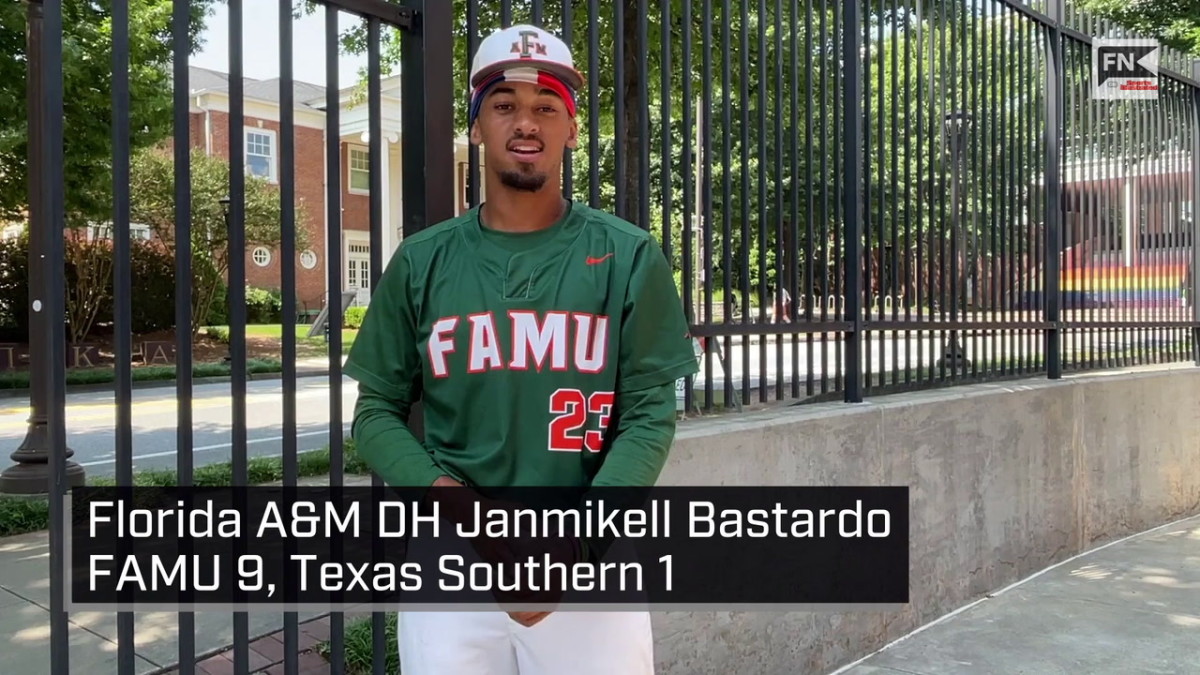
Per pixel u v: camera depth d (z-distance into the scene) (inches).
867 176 158.9
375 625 89.2
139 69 376.2
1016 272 200.7
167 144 807.7
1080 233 222.7
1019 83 199.0
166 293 825.5
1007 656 145.8
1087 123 225.8
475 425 70.2
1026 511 185.9
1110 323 232.8
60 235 65.1
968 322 183.9
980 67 189.3
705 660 119.4
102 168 406.0
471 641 71.9
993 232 191.5
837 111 153.6
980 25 188.4
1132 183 240.8
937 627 158.1
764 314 140.0
